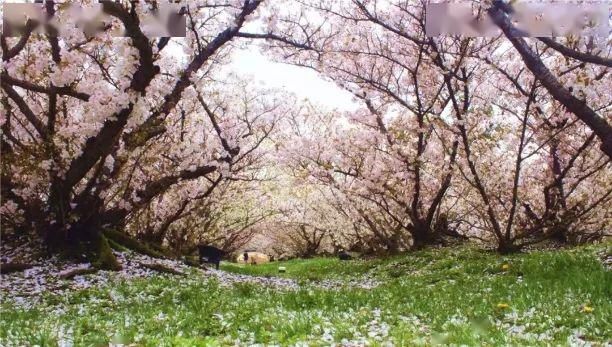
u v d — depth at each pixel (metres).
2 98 15.62
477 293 12.00
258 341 7.61
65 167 16.16
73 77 14.66
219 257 23.64
